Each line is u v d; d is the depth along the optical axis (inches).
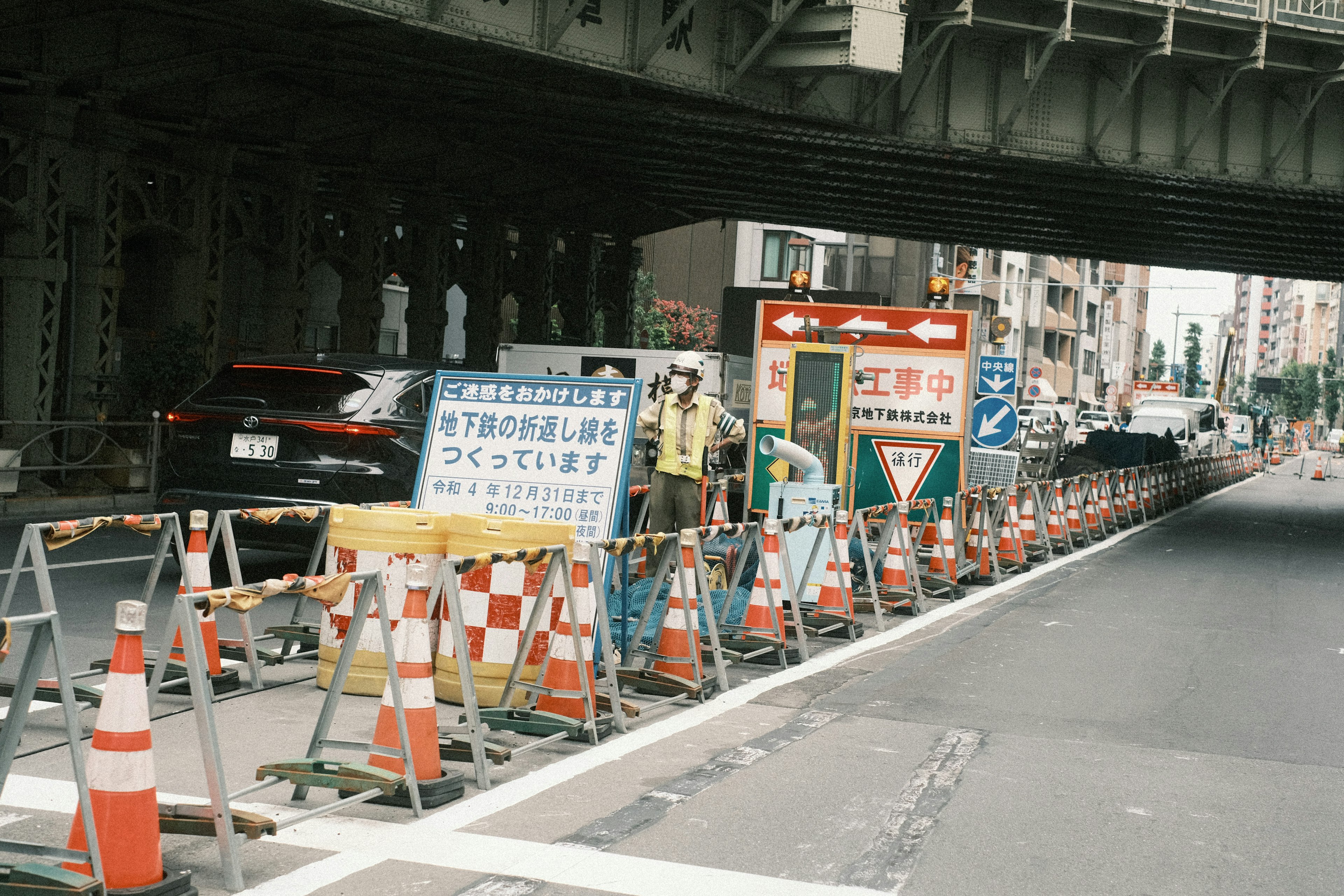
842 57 697.0
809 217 1336.1
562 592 267.7
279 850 183.6
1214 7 778.2
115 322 729.0
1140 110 853.2
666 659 305.1
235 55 725.9
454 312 1673.2
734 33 713.0
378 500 390.6
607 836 194.5
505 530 269.1
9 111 661.9
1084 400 4281.5
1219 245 1247.5
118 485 715.4
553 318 1743.4
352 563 280.7
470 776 224.8
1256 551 786.2
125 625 158.7
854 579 468.1
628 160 1035.3
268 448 396.5
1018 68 830.5
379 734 207.8
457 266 1197.1
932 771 240.4
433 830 194.5
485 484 302.0
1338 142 880.3
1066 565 651.5
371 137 950.4
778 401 531.8
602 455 295.6
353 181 987.9
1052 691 324.8
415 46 690.8
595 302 1429.6
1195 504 1312.7
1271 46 813.2
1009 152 834.8
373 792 196.7
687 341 1989.4
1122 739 273.9
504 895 168.2
